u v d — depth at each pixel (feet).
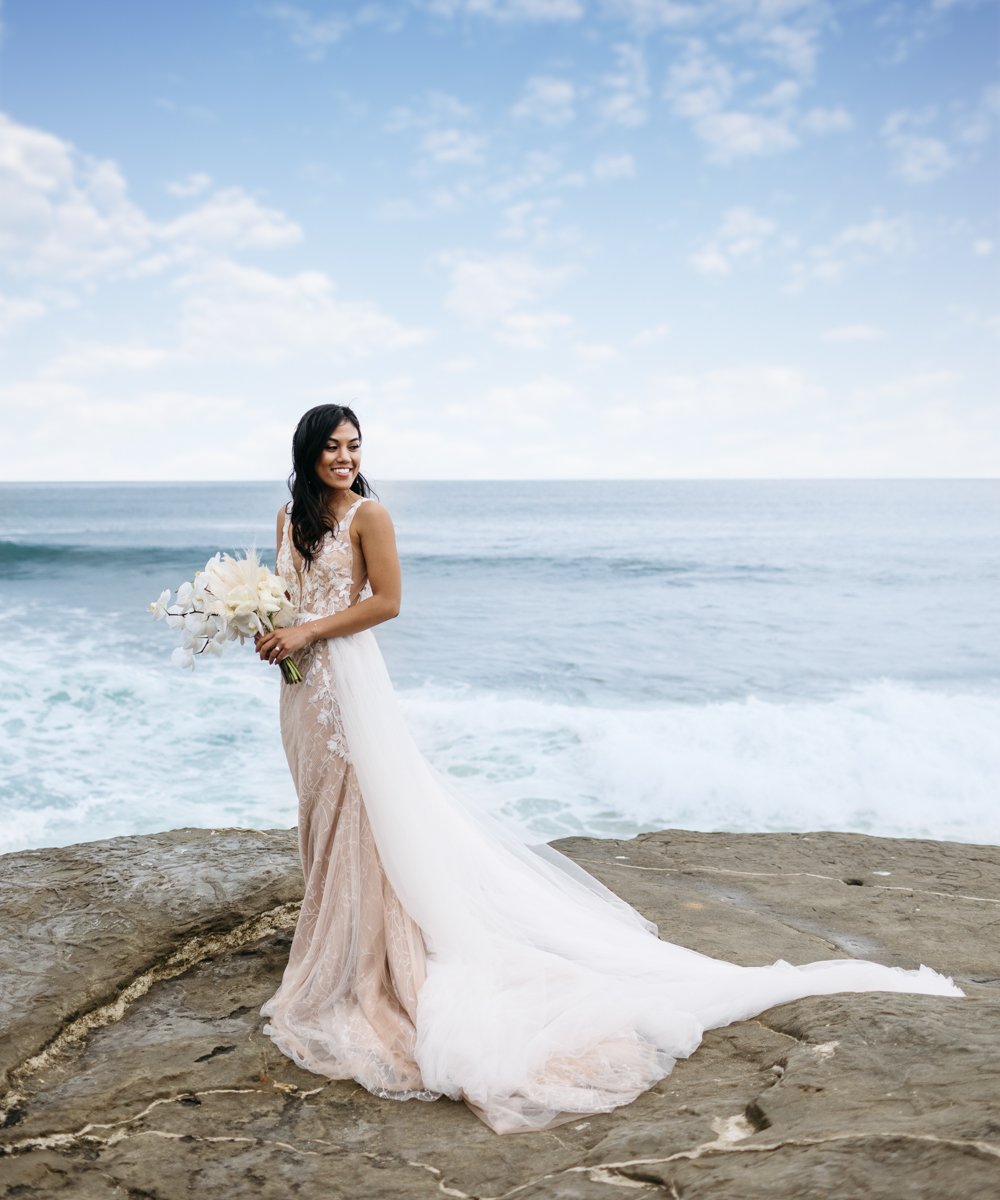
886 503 234.38
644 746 34.32
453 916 10.93
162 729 36.63
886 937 14.62
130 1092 9.36
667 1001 10.44
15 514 225.15
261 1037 10.49
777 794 30.53
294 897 13.46
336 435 11.03
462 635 62.08
